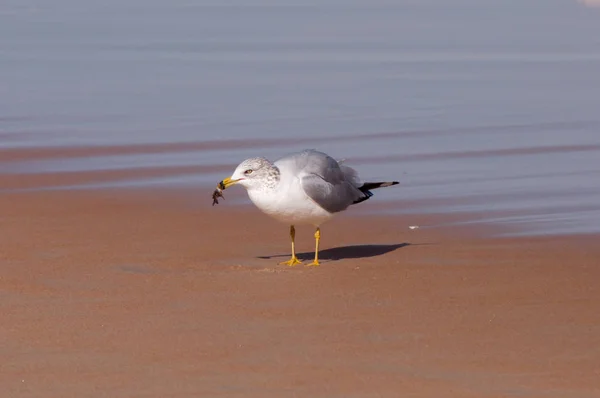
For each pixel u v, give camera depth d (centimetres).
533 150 2361
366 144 2430
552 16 4444
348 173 1571
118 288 1390
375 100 2925
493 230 1734
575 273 1462
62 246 1614
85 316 1266
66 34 3994
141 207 1886
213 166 2227
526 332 1205
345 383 1052
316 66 3422
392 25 4216
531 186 2047
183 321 1248
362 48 3731
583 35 4019
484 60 3531
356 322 1245
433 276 1452
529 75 3291
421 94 3006
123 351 1146
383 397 1016
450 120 2684
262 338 1188
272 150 2380
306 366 1100
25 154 2312
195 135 2522
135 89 3075
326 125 2630
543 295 1355
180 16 4409
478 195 1983
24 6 4650
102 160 2270
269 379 1065
